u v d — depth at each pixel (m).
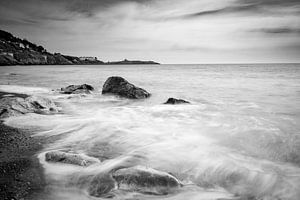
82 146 7.90
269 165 6.39
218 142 8.33
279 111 13.61
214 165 6.45
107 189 5.21
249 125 10.45
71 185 5.38
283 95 20.20
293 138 8.55
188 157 6.98
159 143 8.27
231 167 6.30
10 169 6.07
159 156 7.07
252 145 7.95
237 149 7.60
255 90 23.78
